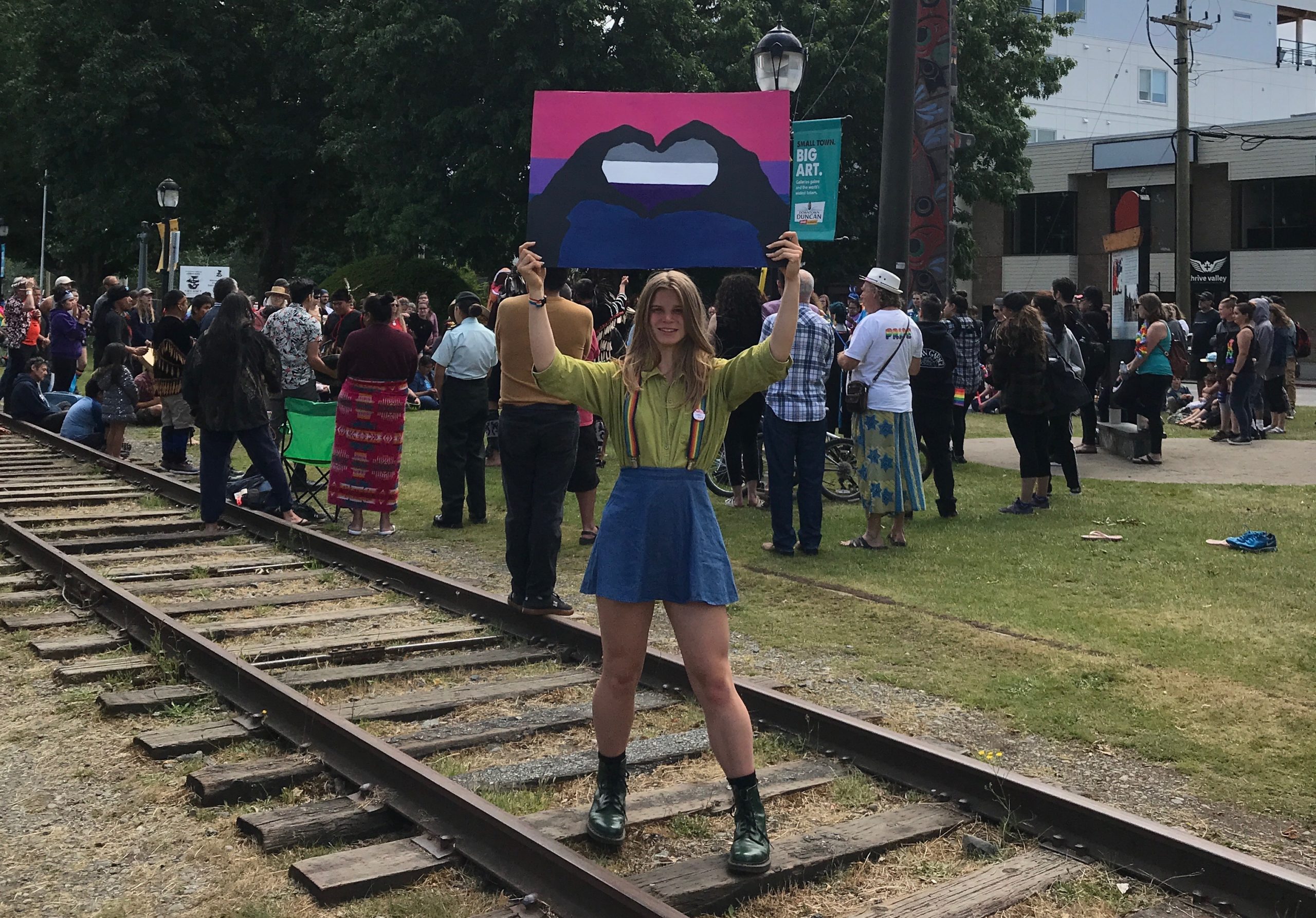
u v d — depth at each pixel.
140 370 17.73
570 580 8.07
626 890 3.29
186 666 5.79
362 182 32.50
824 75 27.66
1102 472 12.88
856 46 27.62
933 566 8.31
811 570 8.21
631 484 3.68
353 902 3.58
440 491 11.74
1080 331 14.30
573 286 12.34
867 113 28.66
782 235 3.97
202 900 3.61
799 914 3.52
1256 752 4.86
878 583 7.83
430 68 27.41
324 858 3.77
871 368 8.69
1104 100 51.66
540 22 26.53
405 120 28.75
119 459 13.09
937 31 13.36
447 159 28.33
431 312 20.06
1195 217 38.72
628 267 4.19
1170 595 7.43
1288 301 37.16
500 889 3.63
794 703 4.95
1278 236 37.03
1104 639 6.48
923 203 13.63
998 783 4.12
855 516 10.38
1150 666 6.00
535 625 6.61
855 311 15.70
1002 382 10.24
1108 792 4.48
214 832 4.10
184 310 12.75
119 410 13.52
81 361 17.25
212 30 37.00
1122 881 3.65
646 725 5.15
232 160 37.69
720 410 3.69
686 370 3.64
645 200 4.15
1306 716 5.25
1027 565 8.30
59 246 44.28
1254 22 55.09
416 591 7.57
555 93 4.15
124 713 5.28
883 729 4.63
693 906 3.50
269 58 37.75
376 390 9.44
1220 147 37.34
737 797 3.72
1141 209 15.10
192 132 36.84
